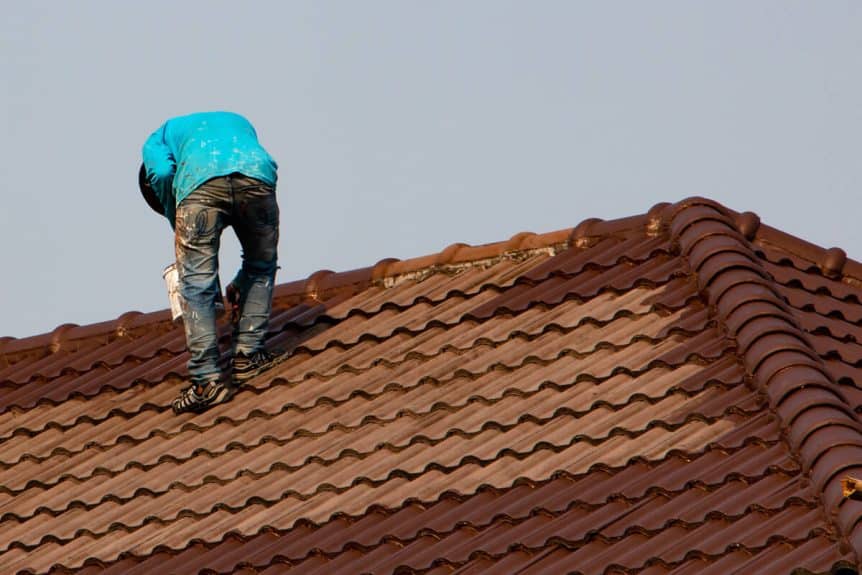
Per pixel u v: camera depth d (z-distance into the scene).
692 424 35.88
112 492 40.19
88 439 43.00
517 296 43.62
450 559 33.97
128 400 44.38
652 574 31.59
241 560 36.12
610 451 35.94
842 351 39.19
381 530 35.75
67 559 38.03
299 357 43.78
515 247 45.69
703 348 38.47
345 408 40.84
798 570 29.84
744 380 36.66
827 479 31.58
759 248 43.78
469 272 45.72
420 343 42.72
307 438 40.12
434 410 39.56
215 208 42.44
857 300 43.25
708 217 43.38
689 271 41.69
